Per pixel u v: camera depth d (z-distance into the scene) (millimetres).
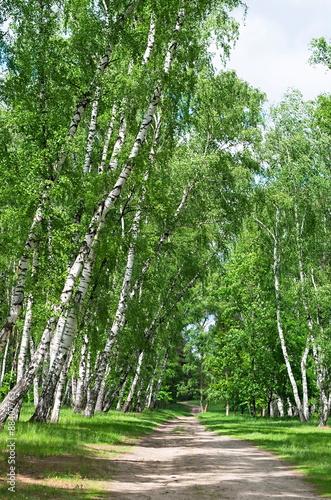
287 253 33688
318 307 29219
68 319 14367
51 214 13109
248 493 7461
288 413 46688
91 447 12258
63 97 14727
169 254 27344
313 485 8438
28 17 14484
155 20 15352
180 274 29734
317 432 21797
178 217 24125
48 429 13445
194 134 25281
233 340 36844
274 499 7012
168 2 14820
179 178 24109
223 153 24703
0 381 28281
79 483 7465
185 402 96250
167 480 8609
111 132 19719
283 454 13477
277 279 33719
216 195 24953
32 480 7180
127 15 14984
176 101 16281
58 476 7797
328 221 31078
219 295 40469
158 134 21812
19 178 12742
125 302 22922
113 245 15891
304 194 31219
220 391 44969
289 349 37344
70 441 12031
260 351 35375
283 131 32656
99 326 23797
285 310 35656
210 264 29641
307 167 30656
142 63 15547
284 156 32188
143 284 27016
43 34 14492
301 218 32219
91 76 14984
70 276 12789
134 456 11977
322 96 24172
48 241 14055
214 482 8477
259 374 35406
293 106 32562
